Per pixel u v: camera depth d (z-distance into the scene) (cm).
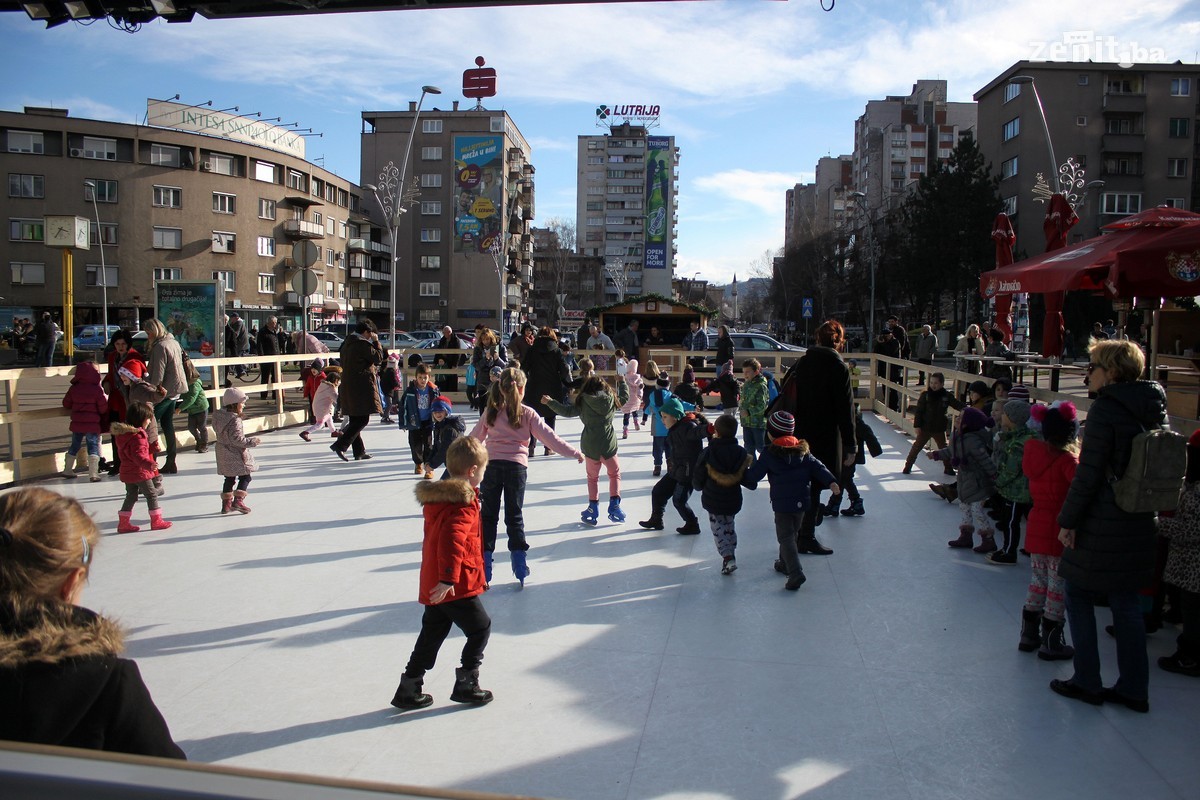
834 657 463
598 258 11906
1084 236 5212
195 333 1855
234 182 5791
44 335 2505
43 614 169
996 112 5569
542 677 436
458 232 7288
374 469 1078
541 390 1224
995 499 695
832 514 814
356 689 421
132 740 174
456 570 386
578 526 775
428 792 99
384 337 4700
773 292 9081
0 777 104
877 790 328
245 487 818
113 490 917
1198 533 431
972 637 494
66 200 5281
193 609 537
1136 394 383
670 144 12381
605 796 322
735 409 1290
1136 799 322
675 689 421
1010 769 344
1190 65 5150
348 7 703
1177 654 446
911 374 2259
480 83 8025
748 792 326
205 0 706
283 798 97
